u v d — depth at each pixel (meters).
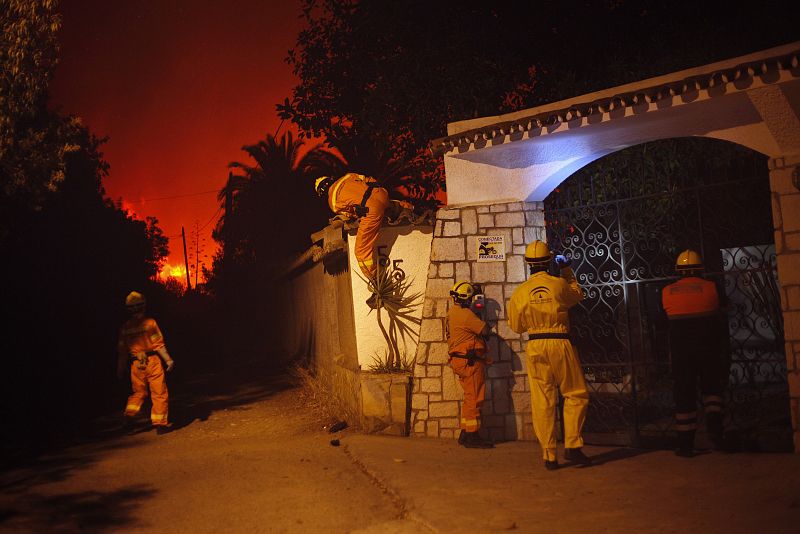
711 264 9.66
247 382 16.08
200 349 28.25
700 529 4.79
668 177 8.47
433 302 8.85
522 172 8.62
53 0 9.80
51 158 10.38
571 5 14.38
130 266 22.56
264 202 34.28
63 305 17.55
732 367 10.05
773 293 8.52
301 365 16.75
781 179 6.91
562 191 8.88
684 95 6.95
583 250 8.57
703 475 6.24
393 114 14.90
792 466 6.25
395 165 19.30
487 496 5.93
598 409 9.05
